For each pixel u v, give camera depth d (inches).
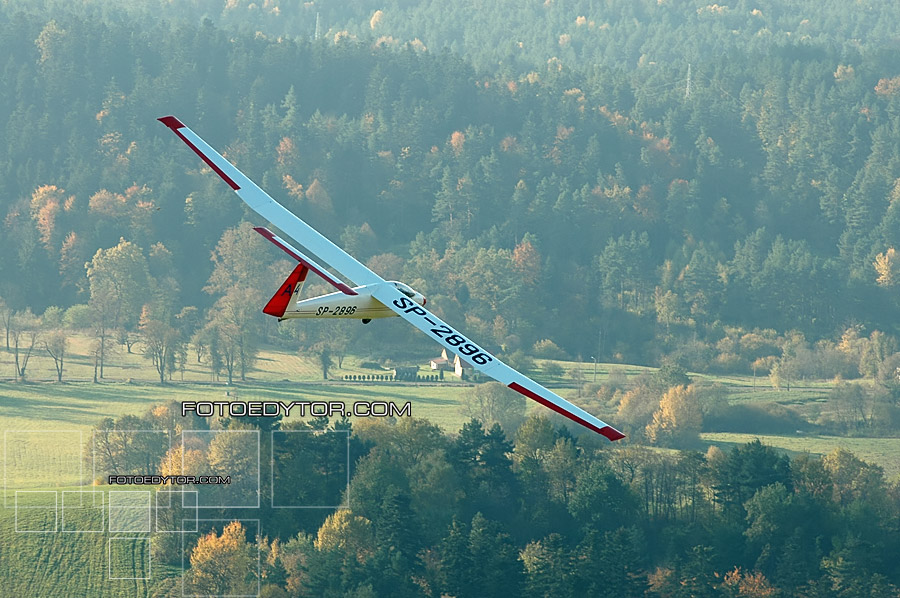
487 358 5187.0
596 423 4722.0
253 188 6373.0
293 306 5610.2
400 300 5664.4
